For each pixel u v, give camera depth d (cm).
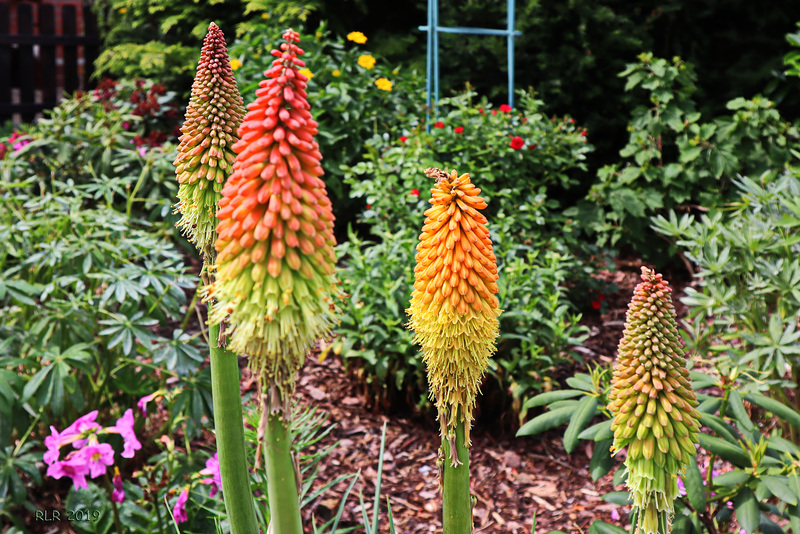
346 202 641
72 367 353
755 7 764
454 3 789
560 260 527
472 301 161
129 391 359
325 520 351
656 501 171
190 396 340
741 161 629
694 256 383
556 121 636
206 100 176
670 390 163
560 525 353
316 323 145
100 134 542
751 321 376
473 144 564
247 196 138
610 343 521
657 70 634
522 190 589
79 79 980
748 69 758
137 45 881
